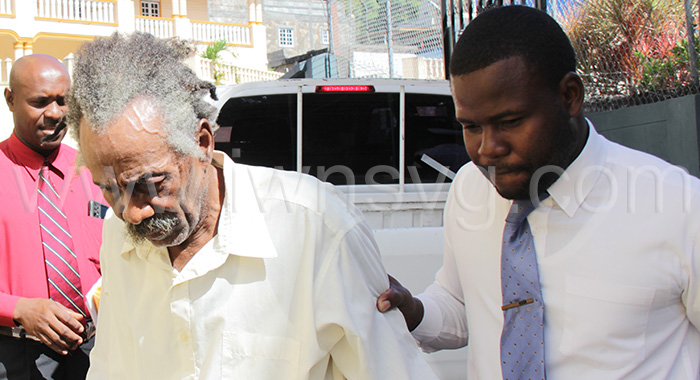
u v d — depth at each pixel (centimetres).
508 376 149
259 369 134
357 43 1214
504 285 151
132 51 123
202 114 132
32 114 243
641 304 138
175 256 140
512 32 129
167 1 2373
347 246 139
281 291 135
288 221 137
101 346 161
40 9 2011
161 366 140
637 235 138
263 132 345
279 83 340
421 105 348
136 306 145
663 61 517
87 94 118
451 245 175
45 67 246
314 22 3119
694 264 135
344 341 138
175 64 127
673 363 142
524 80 129
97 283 224
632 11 532
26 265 243
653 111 493
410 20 1045
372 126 348
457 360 291
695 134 452
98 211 261
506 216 155
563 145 137
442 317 174
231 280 135
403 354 141
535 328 146
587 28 564
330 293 134
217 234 135
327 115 345
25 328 232
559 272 145
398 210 337
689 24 480
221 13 2859
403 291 157
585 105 581
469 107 134
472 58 131
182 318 135
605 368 141
